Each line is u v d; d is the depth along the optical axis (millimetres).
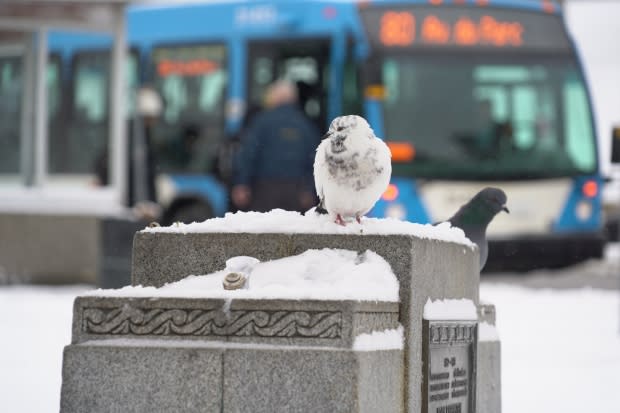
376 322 6293
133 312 6344
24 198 20438
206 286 6660
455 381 7176
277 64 21375
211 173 21875
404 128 20516
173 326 6285
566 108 21359
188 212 22391
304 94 21000
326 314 6062
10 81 20531
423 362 6707
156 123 22359
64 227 20203
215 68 22031
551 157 21109
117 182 20359
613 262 22078
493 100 20969
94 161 20844
